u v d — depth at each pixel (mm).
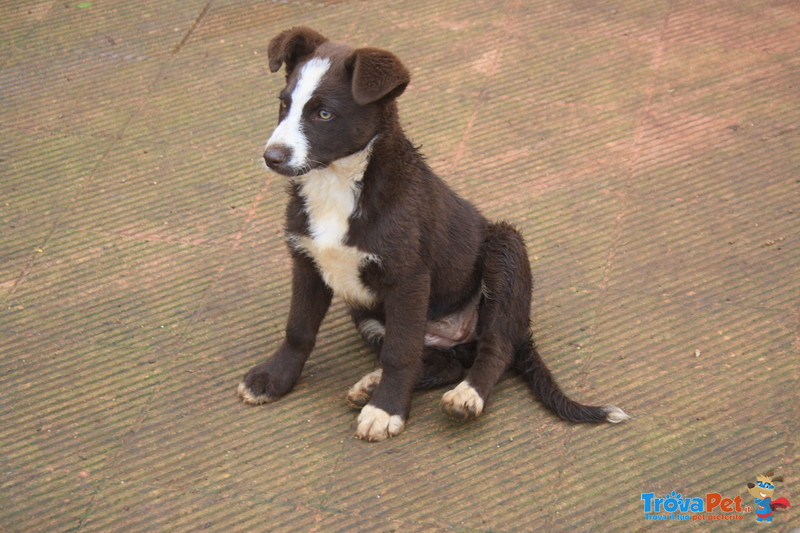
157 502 2000
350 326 2234
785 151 2473
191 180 2461
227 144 2523
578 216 2387
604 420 2072
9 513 1991
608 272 2295
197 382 2148
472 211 2168
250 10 2816
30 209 2414
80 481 2025
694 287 2264
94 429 2088
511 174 2461
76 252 2344
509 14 2787
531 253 2330
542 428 2076
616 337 2199
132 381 2150
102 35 2758
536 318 2232
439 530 1965
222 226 2385
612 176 2449
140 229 2379
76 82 2656
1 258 2334
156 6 2834
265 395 2113
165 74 2668
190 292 2281
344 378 2158
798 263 2285
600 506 1986
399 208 2041
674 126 2533
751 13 2771
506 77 2643
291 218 2080
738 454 2037
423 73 2654
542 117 2562
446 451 2053
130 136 2543
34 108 2604
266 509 1990
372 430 2057
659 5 2803
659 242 2336
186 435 2078
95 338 2211
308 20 2785
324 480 2021
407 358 2070
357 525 1972
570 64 2664
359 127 2010
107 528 1973
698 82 2617
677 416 2086
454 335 2176
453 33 2742
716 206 2387
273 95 2617
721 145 2492
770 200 2391
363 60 1970
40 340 2209
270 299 2270
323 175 2037
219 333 2221
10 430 2088
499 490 2006
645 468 2025
